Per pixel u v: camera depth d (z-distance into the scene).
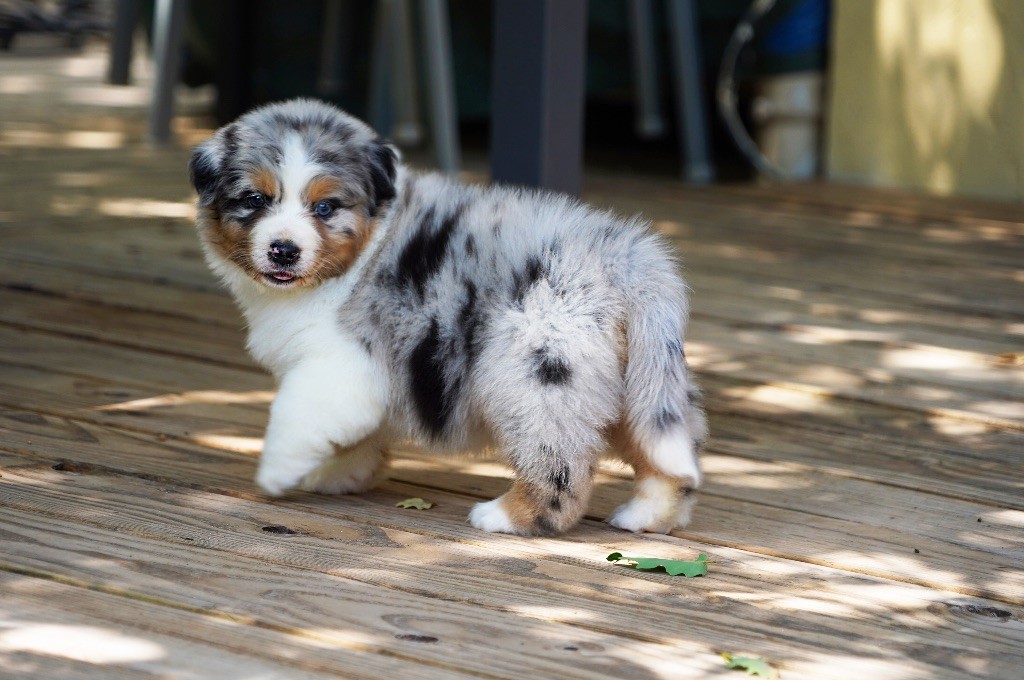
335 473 4.49
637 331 3.89
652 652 3.27
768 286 7.99
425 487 4.64
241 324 6.72
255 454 4.82
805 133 12.13
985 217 10.31
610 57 12.18
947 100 11.28
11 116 14.16
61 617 3.30
